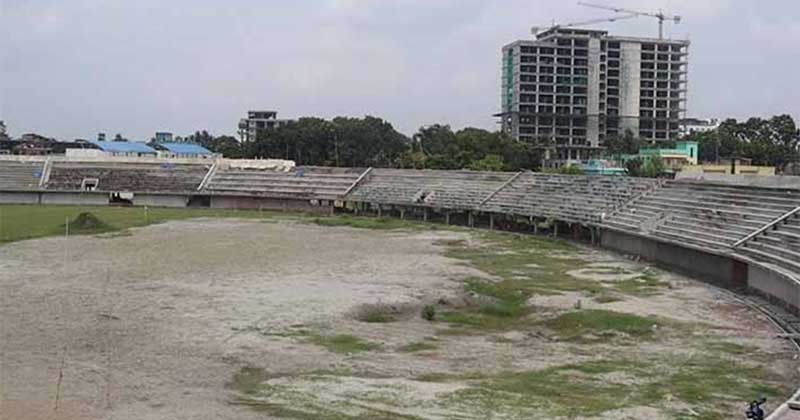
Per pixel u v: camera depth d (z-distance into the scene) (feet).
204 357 102.42
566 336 121.70
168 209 371.76
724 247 177.06
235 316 127.24
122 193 402.52
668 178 276.41
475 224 320.29
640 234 212.84
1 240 221.87
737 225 189.37
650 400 87.30
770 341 117.80
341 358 104.06
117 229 261.24
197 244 223.51
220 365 98.84
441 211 339.57
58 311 128.47
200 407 81.71
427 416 79.51
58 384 88.84
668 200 236.43
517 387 91.61
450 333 122.62
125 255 197.36
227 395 86.38
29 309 129.59
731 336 121.08
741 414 82.99
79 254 197.47
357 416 79.30
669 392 90.63
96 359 100.32
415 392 88.28
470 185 346.54
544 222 283.59
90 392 86.17
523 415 80.48
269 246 223.30
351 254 209.97
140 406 81.66
